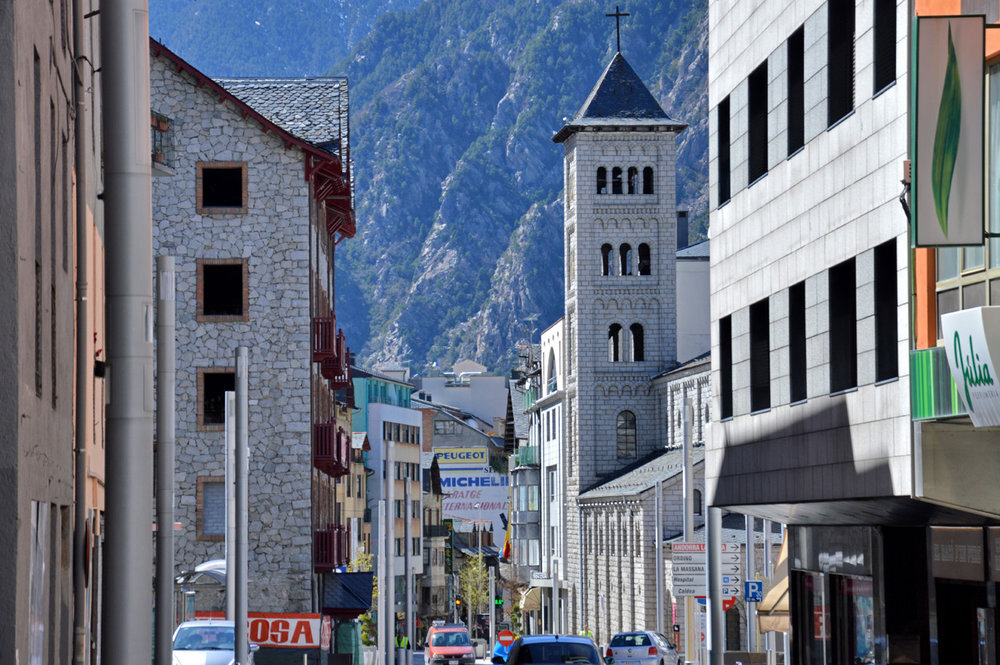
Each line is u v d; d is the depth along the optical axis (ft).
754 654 270.05
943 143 87.66
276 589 256.73
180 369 259.19
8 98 60.29
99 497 146.41
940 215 87.51
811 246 140.56
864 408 126.11
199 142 261.44
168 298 104.83
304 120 275.39
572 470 542.16
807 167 141.79
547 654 158.30
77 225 98.43
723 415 171.12
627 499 458.09
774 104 152.15
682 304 530.27
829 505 137.39
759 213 156.76
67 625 90.43
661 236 527.81
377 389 621.72
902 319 118.21
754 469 157.48
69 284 90.12
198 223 261.03
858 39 128.67
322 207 288.71
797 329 145.69
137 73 65.57
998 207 90.27
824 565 157.17
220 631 162.30
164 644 95.04
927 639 127.75
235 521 172.76
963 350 88.38
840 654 150.41
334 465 272.92
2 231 60.34
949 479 103.14
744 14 163.12
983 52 88.12
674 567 200.95
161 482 99.86
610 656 260.62
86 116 134.41
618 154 528.63
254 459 259.39
